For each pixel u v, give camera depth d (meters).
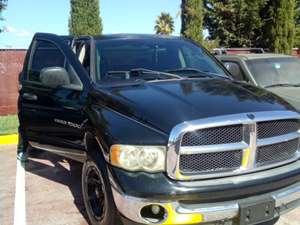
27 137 5.96
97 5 21.62
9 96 12.75
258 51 10.52
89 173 4.45
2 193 5.91
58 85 4.95
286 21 23.94
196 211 3.53
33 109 5.67
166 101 3.95
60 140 5.25
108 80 4.79
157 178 3.55
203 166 3.61
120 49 5.27
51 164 7.23
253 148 3.74
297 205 4.12
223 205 3.59
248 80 7.82
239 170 3.71
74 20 21.48
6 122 11.06
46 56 5.74
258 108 3.88
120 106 4.05
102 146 3.94
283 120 3.95
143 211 3.62
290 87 7.69
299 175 4.02
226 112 3.72
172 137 3.51
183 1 24.22
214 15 27.88
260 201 3.71
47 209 5.29
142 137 3.63
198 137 3.56
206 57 5.75
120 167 3.68
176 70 5.16
